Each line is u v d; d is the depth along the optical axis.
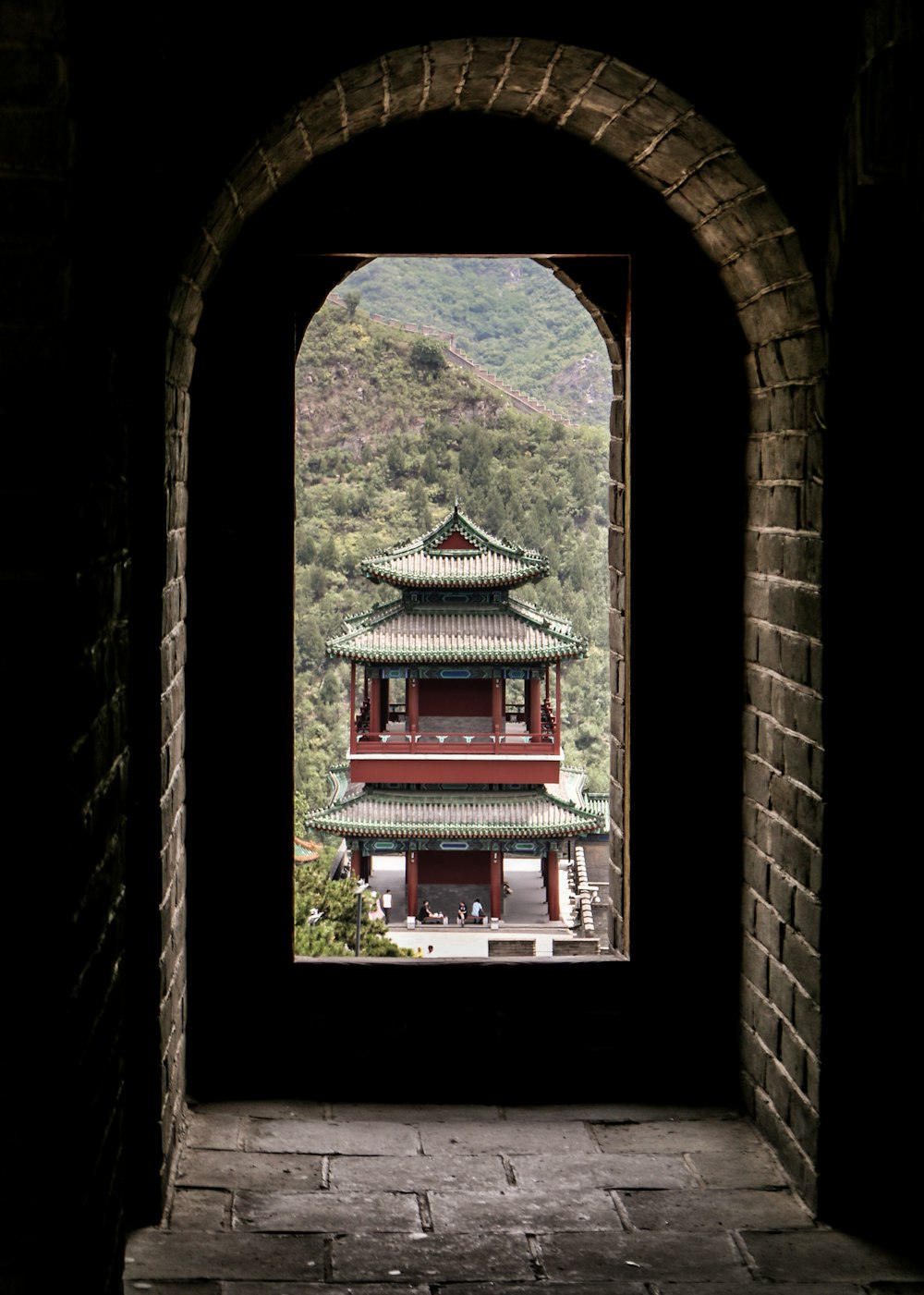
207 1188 4.41
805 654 4.31
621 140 4.67
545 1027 5.20
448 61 4.23
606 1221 4.28
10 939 2.55
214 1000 5.14
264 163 4.28
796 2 3.97
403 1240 4.15
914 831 4.12
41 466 2.57
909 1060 4.18
